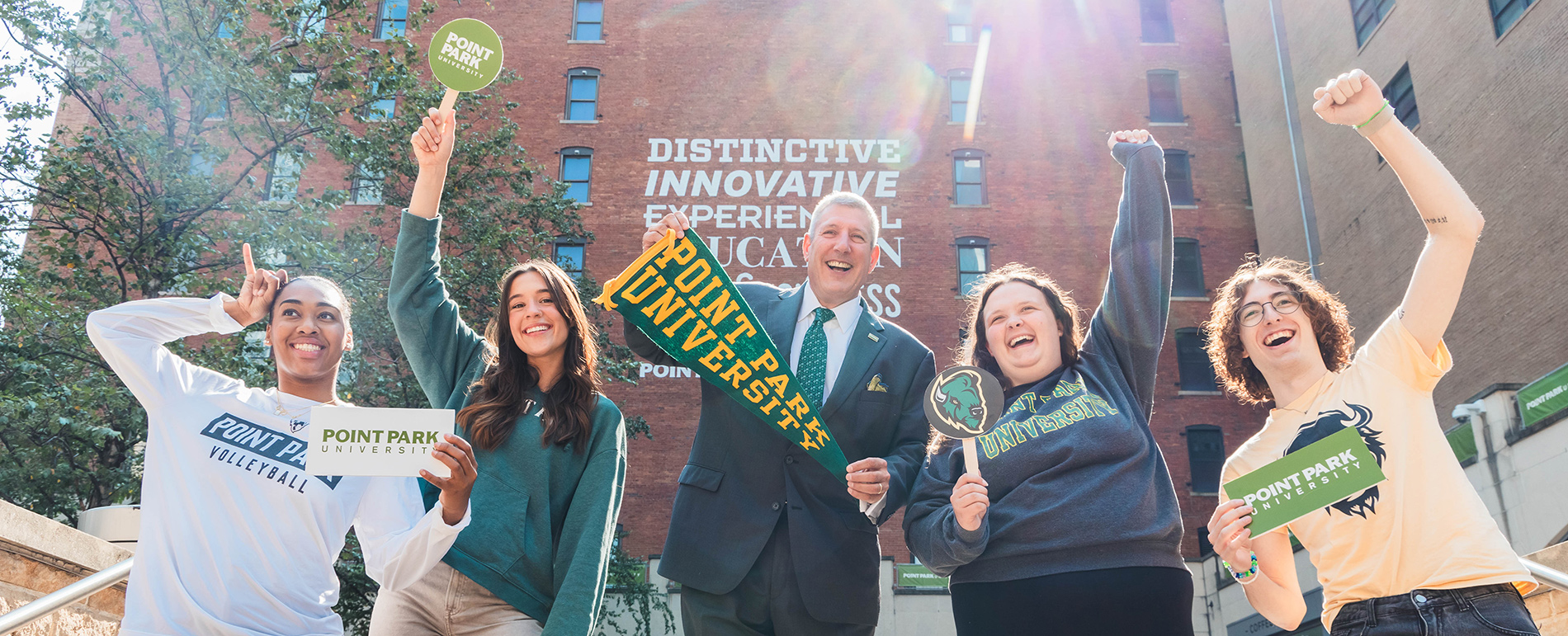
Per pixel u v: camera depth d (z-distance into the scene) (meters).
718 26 28.44
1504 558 2.74
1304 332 3.34
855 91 27.86
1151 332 3.62
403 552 2.92
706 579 3.67
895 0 28.70
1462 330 20.34
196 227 14.55
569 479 3.46
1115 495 3.22
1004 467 3.42
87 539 4.59
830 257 4.08
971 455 3.14
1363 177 23.20
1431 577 2.79
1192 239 26.97
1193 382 25.75
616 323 24.50
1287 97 26.02
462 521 2.89
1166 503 3.29
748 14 28.53
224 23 15.05
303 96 15.39
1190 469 24.78
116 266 14.52
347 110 16.23
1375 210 22.80
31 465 14.03
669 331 3.69
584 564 3.17
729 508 3.78
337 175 24.03
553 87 27.83
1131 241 3.72
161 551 2.93
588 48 28.14
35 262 14.77
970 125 27.56
